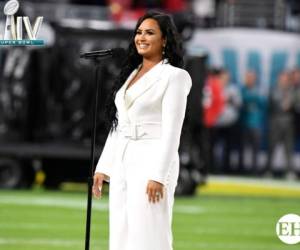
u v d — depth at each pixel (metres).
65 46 48.66
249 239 34.06
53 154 49.19
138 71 19.17
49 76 49.03
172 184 18.62
